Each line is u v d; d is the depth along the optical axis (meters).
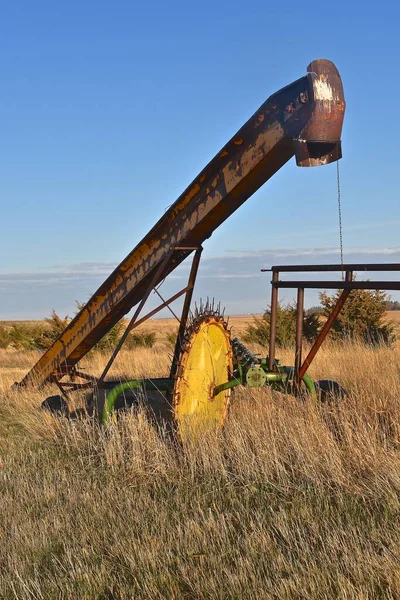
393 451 6.67
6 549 5.29
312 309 24.84
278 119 6.84
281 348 19.28
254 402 9.22
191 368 8.05
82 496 6.48
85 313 9.66
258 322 24.77
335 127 6.63
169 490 6.61
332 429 7.68
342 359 13.24
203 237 8.23
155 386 8.66
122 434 8.14
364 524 5.29
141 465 7.27
